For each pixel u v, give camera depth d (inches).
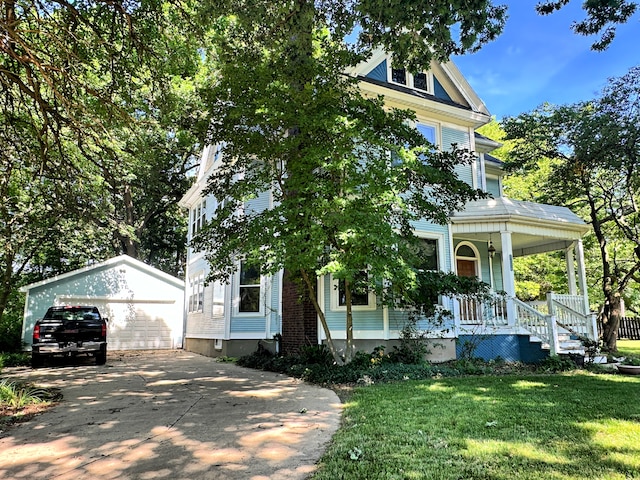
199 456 154.3
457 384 291.7
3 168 333.1
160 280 751.7
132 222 1021.2
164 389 297.6
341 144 301.4
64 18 275.6
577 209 708.7
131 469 142.6
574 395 248.2
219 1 291.1
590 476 127.1
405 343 404.8
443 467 135.6
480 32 247.6
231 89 337.1
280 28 307.6
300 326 438.6
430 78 554.6
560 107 599.8
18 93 294.4
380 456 147.0
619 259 745.6
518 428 178.1
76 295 679.7
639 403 225.3
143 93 375.2
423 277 385.7
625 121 510.0
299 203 315.0
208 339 603.5
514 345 431.2
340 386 298.5
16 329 603.8
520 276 878.4
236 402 249.1
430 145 360.5
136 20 289.7
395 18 245.4
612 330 575.5
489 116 561.3
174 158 1005.2
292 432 183.8
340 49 335.6
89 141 348.8
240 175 524.1
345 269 280.1
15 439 179.6
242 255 380.2
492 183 665.6
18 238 508.1
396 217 367.2
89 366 455.2
